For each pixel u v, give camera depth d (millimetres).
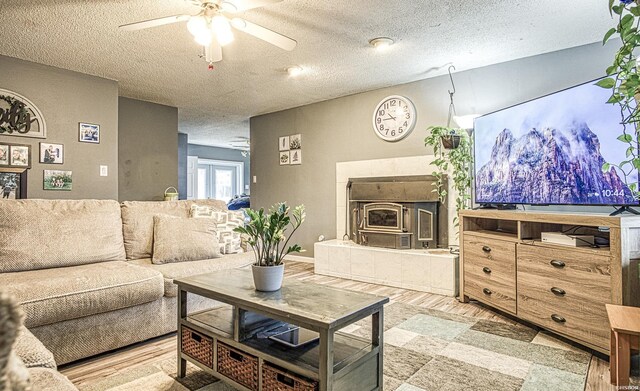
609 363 1987
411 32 2914
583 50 3146
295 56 3402
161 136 5199
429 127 3715
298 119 5379
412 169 4148
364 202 4316
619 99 1678
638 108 1653
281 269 1805
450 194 3850
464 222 3246
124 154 4820
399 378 1890
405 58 3467
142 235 2988
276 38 2336
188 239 2875
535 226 2664
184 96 4793
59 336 1990
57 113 3605
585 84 2322
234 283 1913
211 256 2955
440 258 3520
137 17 2617
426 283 3605
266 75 3939
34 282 1998
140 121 4980
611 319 1736
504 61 3545
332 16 2656
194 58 3418
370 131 4559
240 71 3811
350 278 4176
